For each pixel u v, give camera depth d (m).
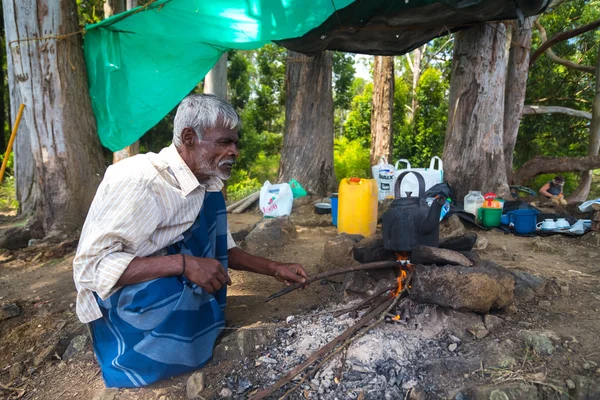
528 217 4.66
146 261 1.85
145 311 1.87
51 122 4.82
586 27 8.44
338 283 3.03
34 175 5.31
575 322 2.28
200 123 1.85
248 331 2.24
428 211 2.32
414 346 2.06
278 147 22.56
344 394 1.82
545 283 2.74
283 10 4.39
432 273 2.16
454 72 5.91
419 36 5.56
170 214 1.92
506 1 4.18
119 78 5.17
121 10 8.00
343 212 4.32
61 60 4.82
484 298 2.15
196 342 2.04
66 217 4.91
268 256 3.96
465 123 5.81
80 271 1.80
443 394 1.78
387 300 2.39
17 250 4.59
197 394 1.87
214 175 1.98
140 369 1.90
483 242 3.92
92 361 2.28
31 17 4.65
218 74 8.00
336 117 34.41
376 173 6.36
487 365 1.92
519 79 7.92
